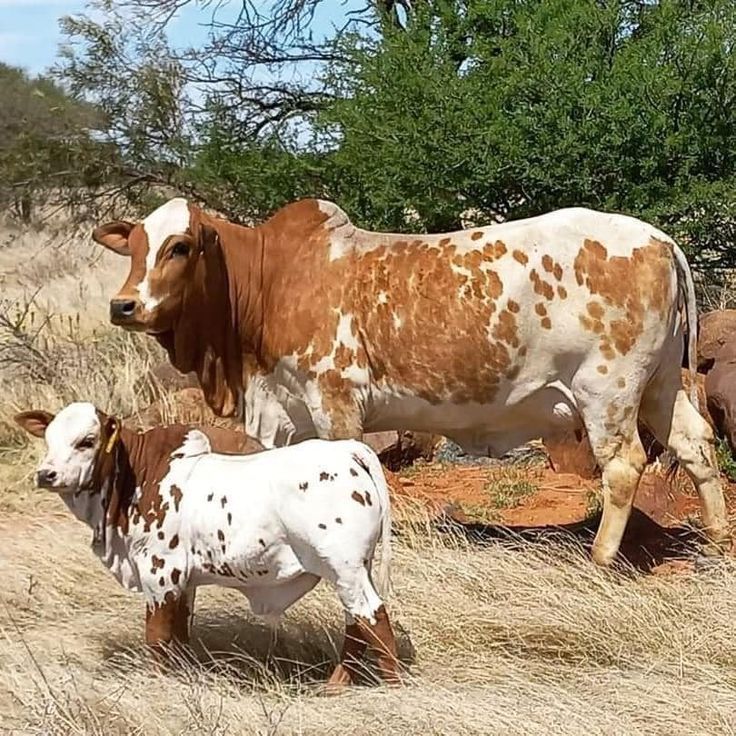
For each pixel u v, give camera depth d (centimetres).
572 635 622
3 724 556
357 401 712
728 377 806
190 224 689
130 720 547
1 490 837
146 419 891
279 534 577
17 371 998
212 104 1197
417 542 710
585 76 908
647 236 695
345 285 710
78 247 1709
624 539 749
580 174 898
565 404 704
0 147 1266
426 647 616
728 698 564
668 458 805
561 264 689
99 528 595
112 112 1247
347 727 544
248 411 727
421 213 957
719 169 916
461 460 894
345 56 1127
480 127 912
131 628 636
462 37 997
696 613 636
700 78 903
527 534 737
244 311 714
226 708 558
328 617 636
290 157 1065
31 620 654
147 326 687
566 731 539
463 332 695
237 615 640
